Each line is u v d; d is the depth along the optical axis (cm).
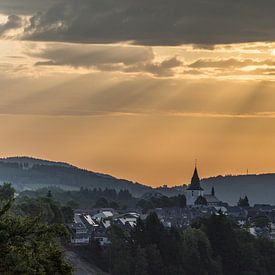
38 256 8556
